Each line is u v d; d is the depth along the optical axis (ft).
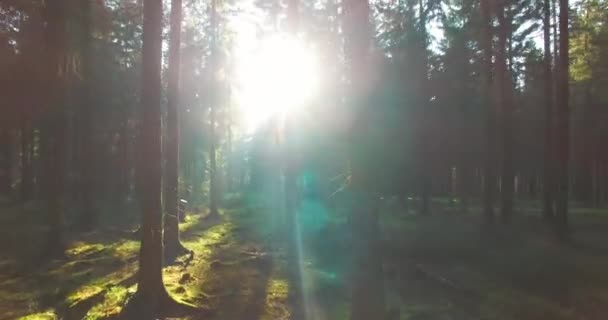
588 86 109.60
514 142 126.62
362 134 28.71
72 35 60.95
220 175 171.53
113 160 127.13
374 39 69.31
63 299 38.60
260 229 86.84
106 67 92.27
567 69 70.18
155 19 35.73
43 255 55.67
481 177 179.63
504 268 49.19
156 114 35.70
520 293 39.88
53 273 47.85
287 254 58.65
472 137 103.04
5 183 132.57
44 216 90.99
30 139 119.03
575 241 65.67
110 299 37.78
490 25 79.10
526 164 145.18
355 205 28.40
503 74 80.38
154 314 33.99
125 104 108.06
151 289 34.76
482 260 53.67
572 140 134.21
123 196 139.44
